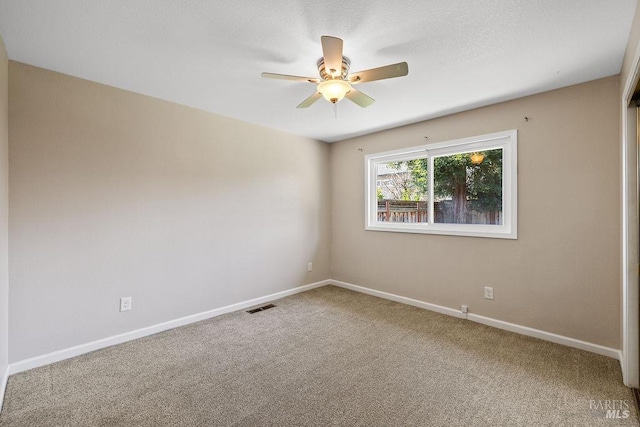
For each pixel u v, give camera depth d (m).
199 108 3.12
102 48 1.97
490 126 2.97
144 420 1.69
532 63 2.15
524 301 2.79
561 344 2.57
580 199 2.48
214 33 1.80
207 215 3.23
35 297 2.22
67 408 1.78
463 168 3.32
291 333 2.85
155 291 2.85
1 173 1.88
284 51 2.01
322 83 1.94
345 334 2.82
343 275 4.50
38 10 1.58
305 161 4.29
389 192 4.03
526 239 2.77
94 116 2.48
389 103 2.93
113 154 2.58
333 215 4.63
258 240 3.72
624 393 1.90
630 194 1.94
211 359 2.37
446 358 2.37
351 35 1.81
